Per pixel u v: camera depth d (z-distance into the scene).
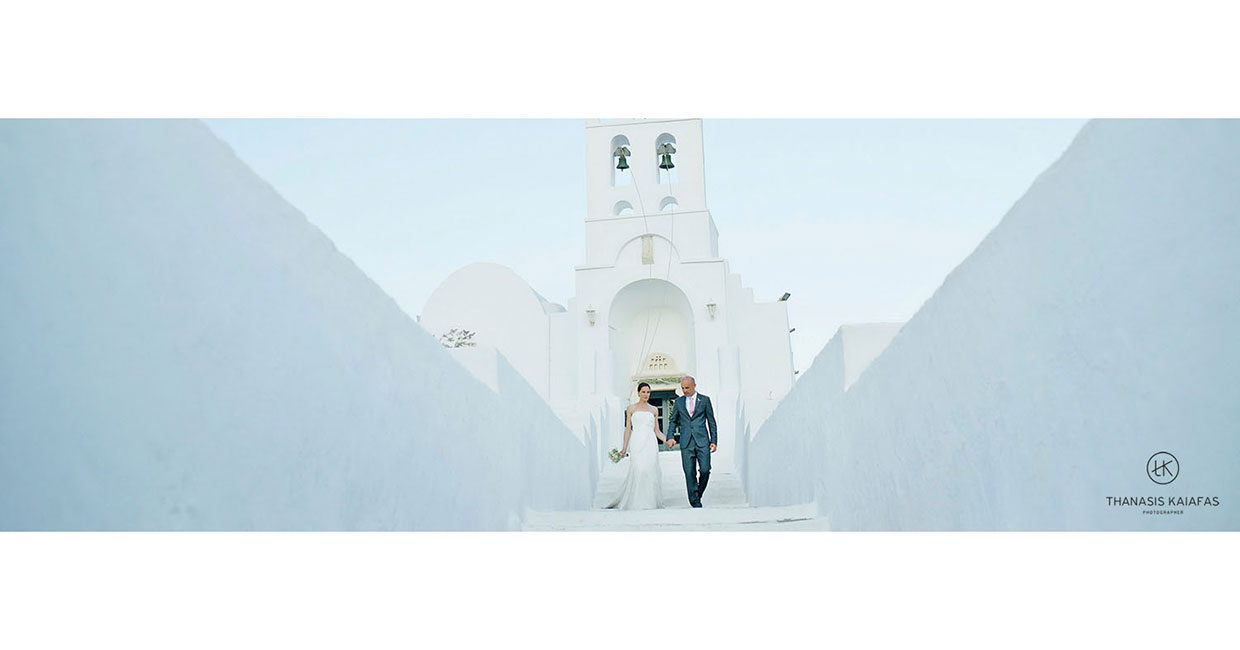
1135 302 3.32
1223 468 3.03
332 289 4.19
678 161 22.70
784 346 21.44
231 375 3.39
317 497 3.94
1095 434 3.52
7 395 2.57
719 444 19.52
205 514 3.21
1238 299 2.95
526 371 22.75
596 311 21.48
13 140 2.62
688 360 22.30
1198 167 3.07
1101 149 3.48
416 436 5.15
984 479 4.41
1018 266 4.07
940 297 4.97
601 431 17.48
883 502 6.00
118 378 2.89
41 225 2.68
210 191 3.31
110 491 2.84
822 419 7.85
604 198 22.45
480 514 6.41
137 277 2.98
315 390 3.97
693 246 21.70
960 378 4.69
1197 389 3.09
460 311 23.31
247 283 3.51
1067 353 3.70
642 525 7.78
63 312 2.74
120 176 2.93
